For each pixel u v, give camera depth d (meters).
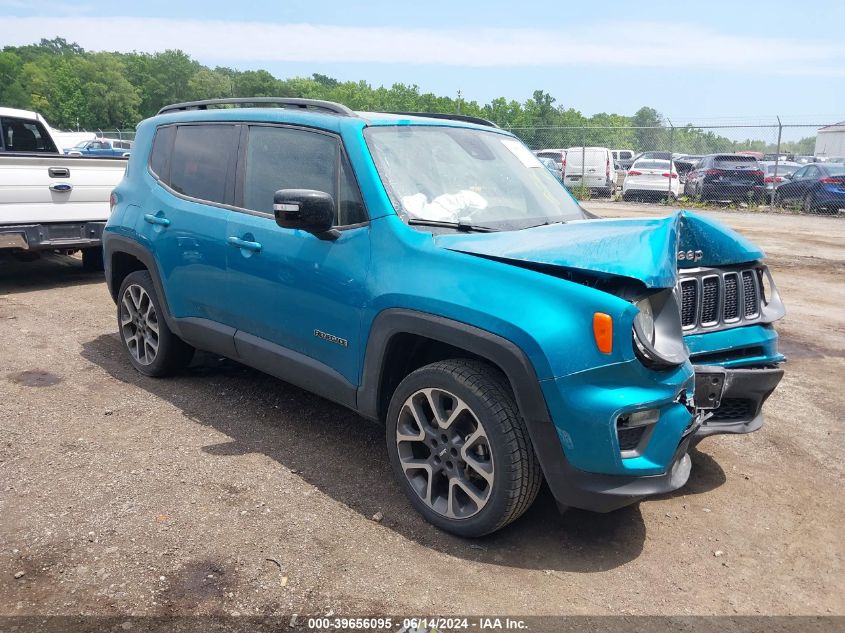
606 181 22.59
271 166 3.96
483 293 2.89
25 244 7.21
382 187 3.39
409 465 3.25
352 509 3.31
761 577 2.95
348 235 3.43
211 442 3.96
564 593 2.77
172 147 4.74
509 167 4.07
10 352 5.48
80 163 7.54
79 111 118.50
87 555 2.86
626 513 3.42
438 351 3.40
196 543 2.97
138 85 149.75
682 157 25.06
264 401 4.61
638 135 22.73
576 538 3.18
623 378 2.69
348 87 119.81
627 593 2.79
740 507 3.53
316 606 2.61
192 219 4.33
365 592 2.70
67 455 3.74
